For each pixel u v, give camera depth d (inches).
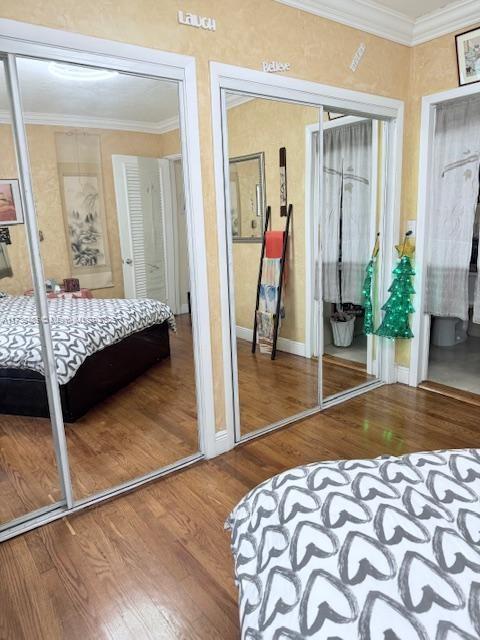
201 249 93.4
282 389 125.2
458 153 122.0
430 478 45.3
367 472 47.0
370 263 141.5
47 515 83.4
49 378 79.8
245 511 49.3
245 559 43.6
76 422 108.3
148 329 115.8
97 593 66.2
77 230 90.2
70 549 75.2
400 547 36.4
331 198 130.0
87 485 92.2
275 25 96.6
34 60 71.4
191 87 86.5
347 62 111.3
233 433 106.1
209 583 67.4
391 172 130.9
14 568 71.4
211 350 99.0
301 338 125.7
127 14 77.5
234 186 102.3
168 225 102.8
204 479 94.2
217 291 98.0
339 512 41.1
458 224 124.7
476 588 32.5
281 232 115.0
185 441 109.0
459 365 156.3
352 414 123.0
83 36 73.6
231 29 90.2
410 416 120.8
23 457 99.4
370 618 31.2
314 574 35.5
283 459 101.1
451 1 109.7
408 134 129.6
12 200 79.0
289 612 34.1
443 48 118.0
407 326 136.5
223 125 93.5
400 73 123.9
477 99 116.0
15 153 74.1
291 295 121.3
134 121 91.1
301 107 107.7
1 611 63.7
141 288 103.6
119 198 94.3
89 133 86.8
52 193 85.0
